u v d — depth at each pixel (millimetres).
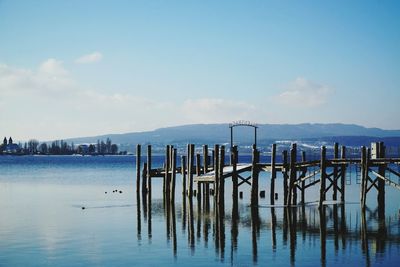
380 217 40062
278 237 32719
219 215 42719
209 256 27906
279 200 51531
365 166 41094
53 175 111625
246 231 35000
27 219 41094
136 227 37094
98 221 39969
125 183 84250
